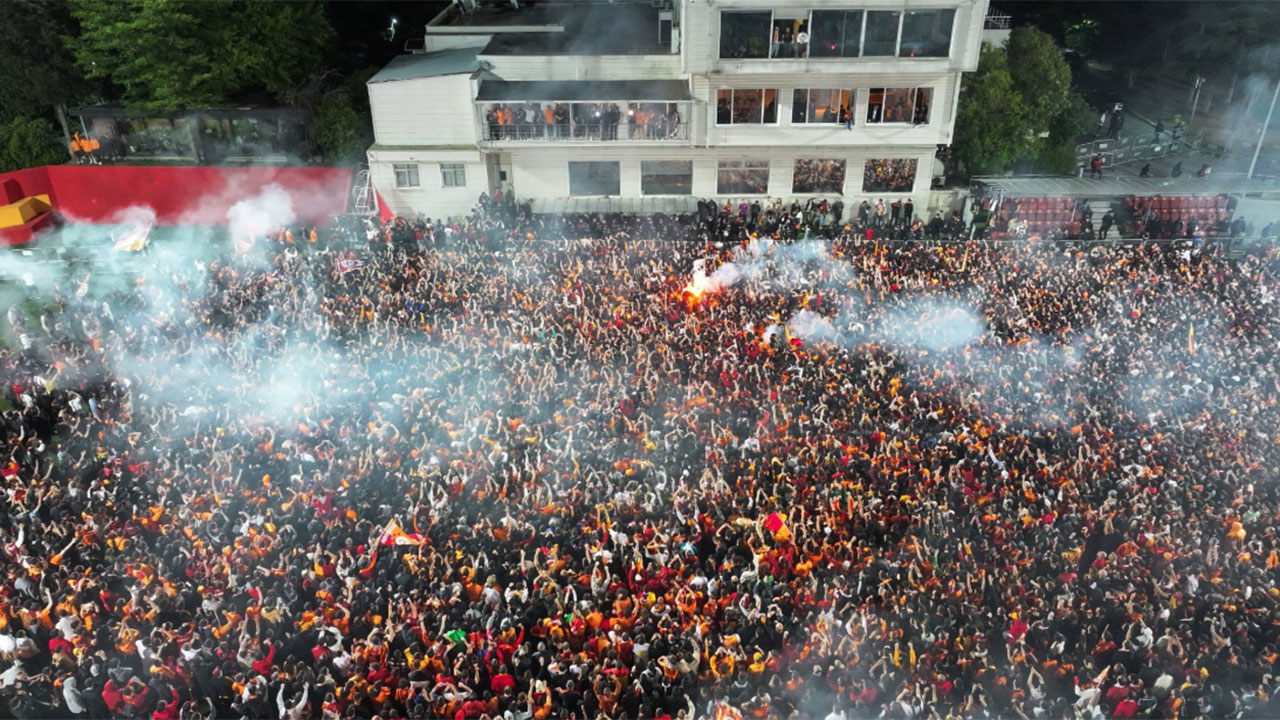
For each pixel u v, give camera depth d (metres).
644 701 16.34
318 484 22.23
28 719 16.45
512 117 40.59
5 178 42.34
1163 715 16.67
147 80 43.50
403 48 54.75
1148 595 19.48
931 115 40.31
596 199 43.84
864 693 16.27
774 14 37.47
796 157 42.34
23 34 43.31
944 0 36.91
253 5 43.53
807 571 19.61
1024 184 43.84
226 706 16.92
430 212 43.47
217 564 19.30
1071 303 33.31
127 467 23.00
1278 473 23.84
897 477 22.62
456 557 19.70
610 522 20.81
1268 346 30.89
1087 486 22.91
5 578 19.27
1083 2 62.38
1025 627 17.91
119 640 17.45
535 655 17.16
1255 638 18.52
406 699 16.41
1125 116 56.94
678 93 40.59
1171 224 41.44
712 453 23.52
